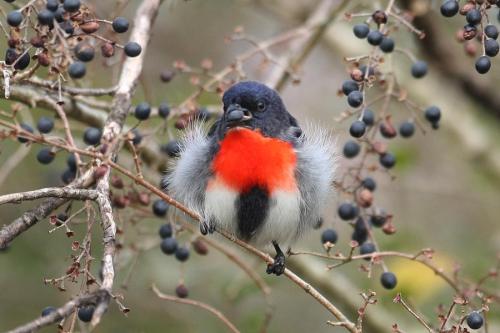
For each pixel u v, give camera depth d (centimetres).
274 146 993
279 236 1024
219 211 994
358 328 830
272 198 991
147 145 1080
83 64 911
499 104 1431
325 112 1609
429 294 1247
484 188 1468
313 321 1408
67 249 1361
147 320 1331
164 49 1568
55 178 1306
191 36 1584
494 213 1479
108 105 1049
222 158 990
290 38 1270
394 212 1479
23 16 834
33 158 1366
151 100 1179
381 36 934
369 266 959
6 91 791
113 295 668
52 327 1290
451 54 1383
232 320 1367
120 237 1046
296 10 1488
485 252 1378
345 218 995
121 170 820
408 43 1364
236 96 1006
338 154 1065
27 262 1336
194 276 1341
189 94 1352
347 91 947
